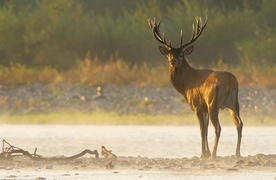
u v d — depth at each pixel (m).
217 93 28.08
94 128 43.53
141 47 67.56
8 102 53.09
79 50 67.50
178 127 44.25
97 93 55.03
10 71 59.72
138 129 43.00
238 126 28.47
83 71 59.09
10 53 67.19
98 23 68.62
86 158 28.95
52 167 26.44
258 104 52.19
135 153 32.75
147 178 23.66
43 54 66.81
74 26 68.06
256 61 65.31
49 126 44.84
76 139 38.16
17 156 29.48
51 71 60.59
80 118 47.69
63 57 66.69
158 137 38.94
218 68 62.69
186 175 24.28
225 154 32.25
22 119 47.78
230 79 28.34
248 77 58.09
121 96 54.38
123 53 67.56
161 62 66.56
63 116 48.66
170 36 68.75
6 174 24.69
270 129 43.00
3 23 67.62
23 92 55.22
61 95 54.56
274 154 30.20
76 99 53.84
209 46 69.00
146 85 56.31
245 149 34.16
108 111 51.47
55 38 67.31
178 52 29.09
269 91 54.66
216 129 28.16
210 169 25.61
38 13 68.88
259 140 37.69
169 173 24.77
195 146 35.31
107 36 67.69
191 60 68.94
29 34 67.31
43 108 52.03
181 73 29.19
